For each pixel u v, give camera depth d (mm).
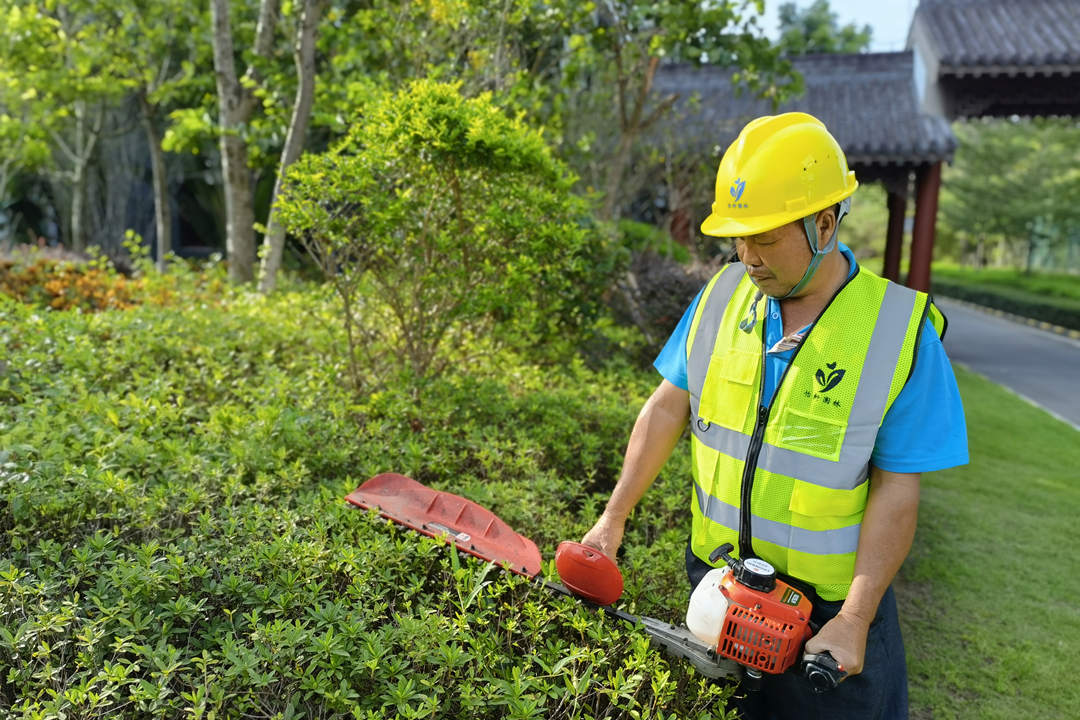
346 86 7133
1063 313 19594
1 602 1878
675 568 2441
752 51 7566
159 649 1708
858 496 1643
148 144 17516
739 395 1729
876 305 1635
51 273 7012
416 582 2100
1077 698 3047
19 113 14648
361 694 1804
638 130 7879
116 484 2436
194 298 6891
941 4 11453
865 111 12789
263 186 14109
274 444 3078
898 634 1824
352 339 4508
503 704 1708
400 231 4105
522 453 3344
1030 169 33438
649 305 6547
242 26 10930
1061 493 5645
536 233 3977
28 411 3232
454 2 6355
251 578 2105
